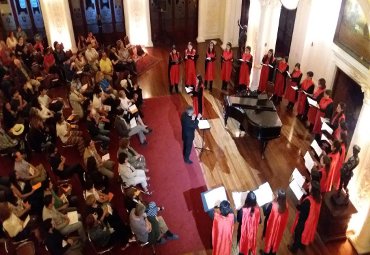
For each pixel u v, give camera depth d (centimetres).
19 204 681
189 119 823
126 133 876
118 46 1206
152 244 659
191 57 1122
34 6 1361
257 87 1121
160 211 760
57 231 610
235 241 706
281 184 821
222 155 900
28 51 1176
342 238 717
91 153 777
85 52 1160
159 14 1433
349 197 711
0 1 1340
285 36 1299
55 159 757
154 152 912
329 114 880
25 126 901
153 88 1176
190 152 866
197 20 1457
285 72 1035
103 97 951
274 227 625
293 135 962
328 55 973
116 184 818
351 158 652
